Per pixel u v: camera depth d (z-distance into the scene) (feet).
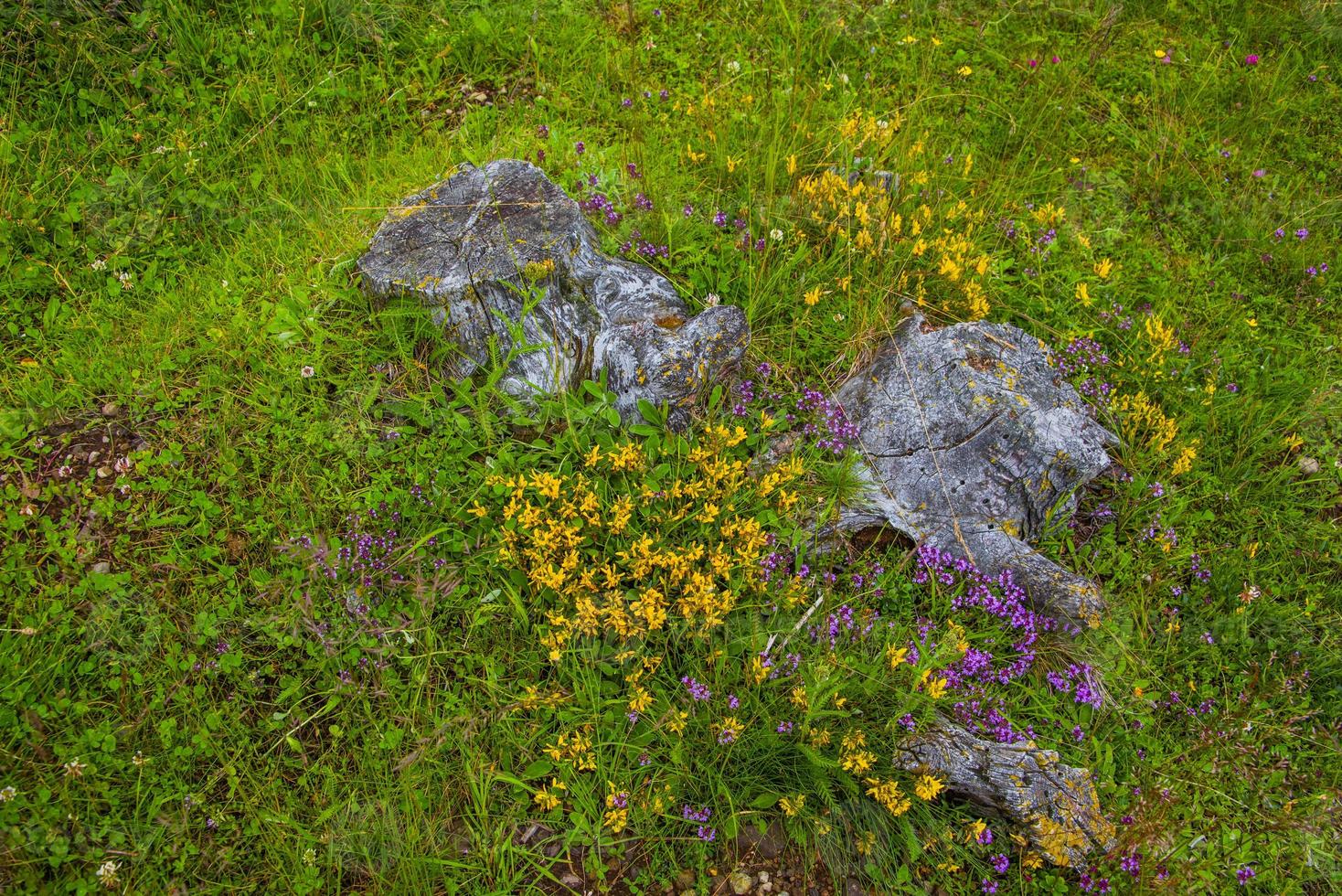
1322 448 14.46
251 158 15.49
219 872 9.24
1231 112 19.48
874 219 14.78
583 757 10.00
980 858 10.30
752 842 10.18
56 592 10.18
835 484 12.26
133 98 15.57
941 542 12.22
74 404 11.84
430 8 18.02
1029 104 18.62
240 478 11.42
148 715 9.75
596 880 9.82
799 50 17.79
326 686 10.32
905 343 13.42
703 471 11.89
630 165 15.15
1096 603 11.75
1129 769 11.18
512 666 10.71
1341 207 17.75
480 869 9.57
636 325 12.50
